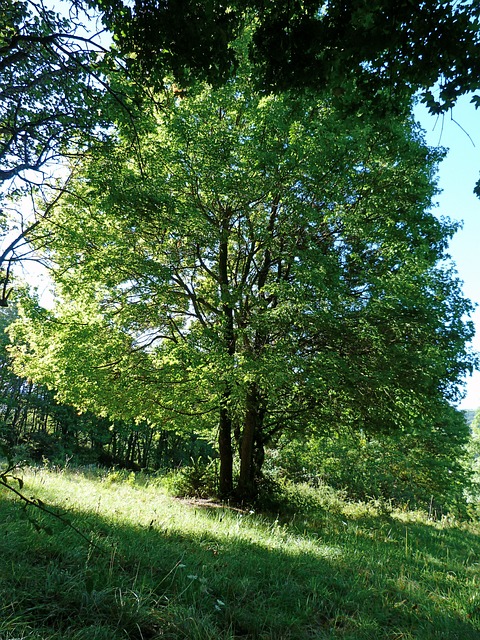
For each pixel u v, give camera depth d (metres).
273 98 9.65
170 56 3.94
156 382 11.59
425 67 3.73
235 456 15.61
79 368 11.02
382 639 4.16
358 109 4.27
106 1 3.70
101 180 6.98
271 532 7.99
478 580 7.03
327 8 3.68
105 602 3.55
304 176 10.30
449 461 19.25
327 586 5.35
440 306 12.45
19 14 4.16
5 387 35.94
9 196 4.19
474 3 3.45
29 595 3.31
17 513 5.23
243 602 4.34
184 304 13.02
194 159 10.46
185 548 5.63
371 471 20.70
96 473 14.43
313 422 12.68
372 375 10.16
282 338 10.87
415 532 12.25
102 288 11.23
